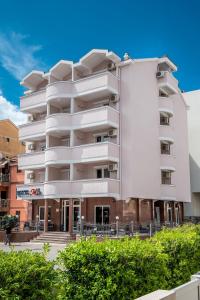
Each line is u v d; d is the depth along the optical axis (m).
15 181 40.66
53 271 5.24
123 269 5.52
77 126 30.11
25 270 4.82
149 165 30.06
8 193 40.94
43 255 5.47
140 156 29.39
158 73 31.98
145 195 29.17
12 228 29.77
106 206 29.19
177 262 7.66
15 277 4.63
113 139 29.73
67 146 31.25
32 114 36.12
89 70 32.22
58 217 31.83
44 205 33.19
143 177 29.31
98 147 28.56
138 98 30.27
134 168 28.64
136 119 29.73
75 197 29.05
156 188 30.34
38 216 32.09
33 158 33.09
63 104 32.84
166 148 32.66
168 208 32.62
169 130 32.09
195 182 38.16
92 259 5.58
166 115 32.78
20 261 4.93
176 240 7.96
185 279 7.69
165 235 8.35
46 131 31.44
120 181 28.77
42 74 34.09
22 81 35.62
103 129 30.34
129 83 30.02
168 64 32.88
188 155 36.38
